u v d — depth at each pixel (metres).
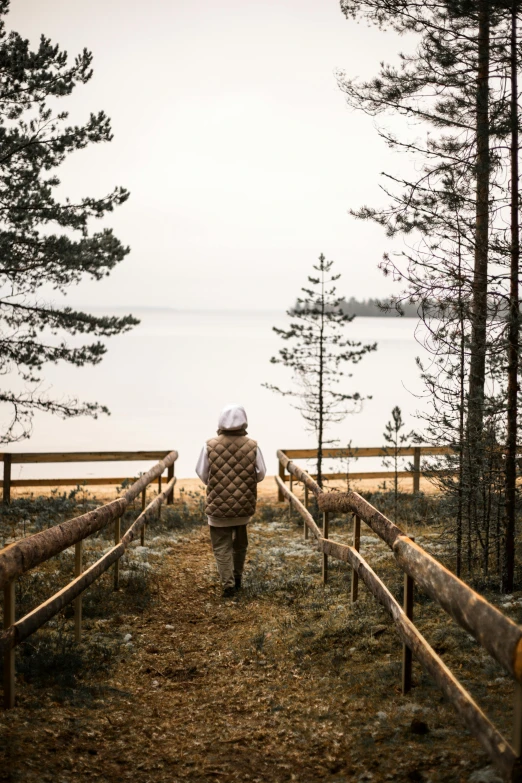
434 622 5.49
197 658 5.47
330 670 4.92
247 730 4.08
